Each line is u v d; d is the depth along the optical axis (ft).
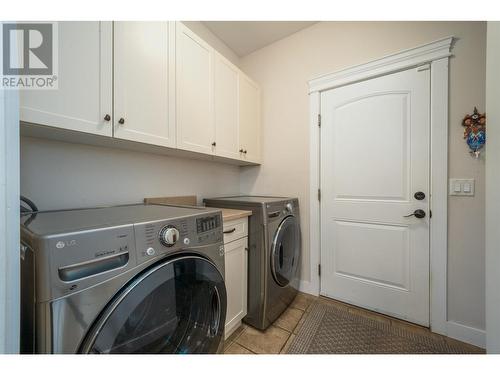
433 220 4.80
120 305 1.99
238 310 4.73
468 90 4.44
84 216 2.69
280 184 7.17
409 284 5.14
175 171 5.71
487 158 2.67
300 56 6.73
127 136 3.51
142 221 2.28
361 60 5.71
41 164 3.48
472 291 4.43
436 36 4.78
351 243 5.94
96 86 3.13
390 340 4.54
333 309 5.74
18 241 1.58
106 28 3.24
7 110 1.55
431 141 4.81
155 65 3.93
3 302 1.51
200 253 2.92
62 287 1.68
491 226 2.58
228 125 5.85
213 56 5.30
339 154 6.09
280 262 5.48
